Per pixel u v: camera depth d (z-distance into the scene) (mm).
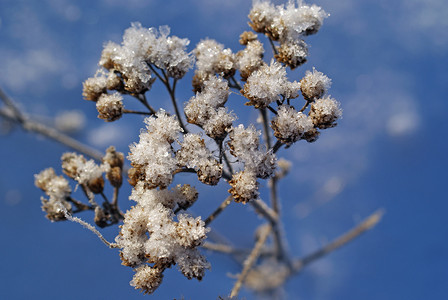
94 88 261
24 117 338
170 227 240
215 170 244
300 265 393
